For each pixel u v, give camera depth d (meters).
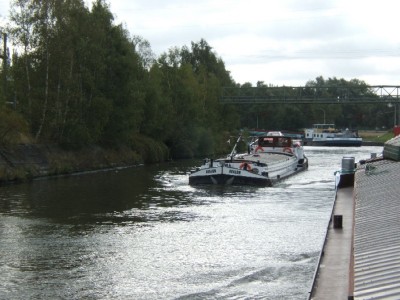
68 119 44.47
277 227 20.59
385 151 23.97
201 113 69.88
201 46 95.00
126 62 49.50
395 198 13.55
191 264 15.62
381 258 8.72
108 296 12.97
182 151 64.56
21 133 40.53
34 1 43.59
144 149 55.88
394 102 89.12
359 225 11.34
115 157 50.19
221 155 72.06
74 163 43.75
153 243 18.08
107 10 50.88
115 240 18.47
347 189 24.39
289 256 16.36
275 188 33.09
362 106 155.50
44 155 40.69
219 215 23.20
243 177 33.78
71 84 44.62
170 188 32.81
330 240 14.88
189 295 12.95
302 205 25.92
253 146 50.69
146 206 25.64
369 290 7.25
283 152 46.91
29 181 36.28
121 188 32.69
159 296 12.94
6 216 22.66
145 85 57.59
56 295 12.99
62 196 28.86
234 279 14.15
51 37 43.66
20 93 43.59
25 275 14.49
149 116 57.75
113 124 49.50
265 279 14.09
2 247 17.39
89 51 46.09
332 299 10.40
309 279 13.98
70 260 15.98
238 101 88.31
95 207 25.25
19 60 43.75
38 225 20.88
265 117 137.75
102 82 47.91
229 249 17.28
